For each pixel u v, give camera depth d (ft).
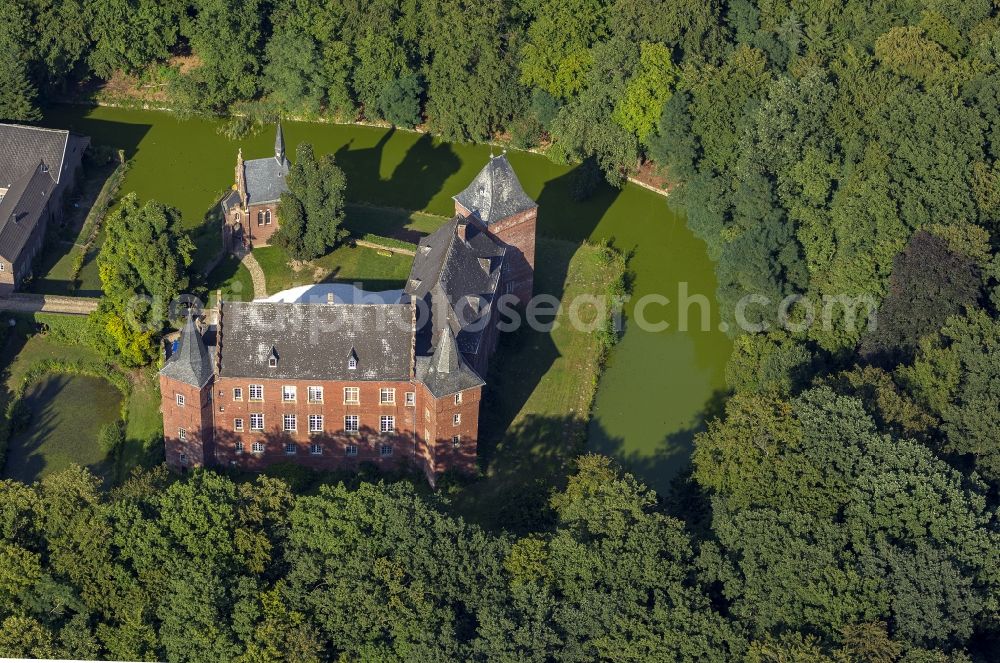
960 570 493.77
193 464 589.32
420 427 587.27
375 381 577.43
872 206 649.20
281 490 518.37
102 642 492.54
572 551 501.56
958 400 584.81
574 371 653.30
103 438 602.85
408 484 529.86
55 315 647.56
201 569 493.77
